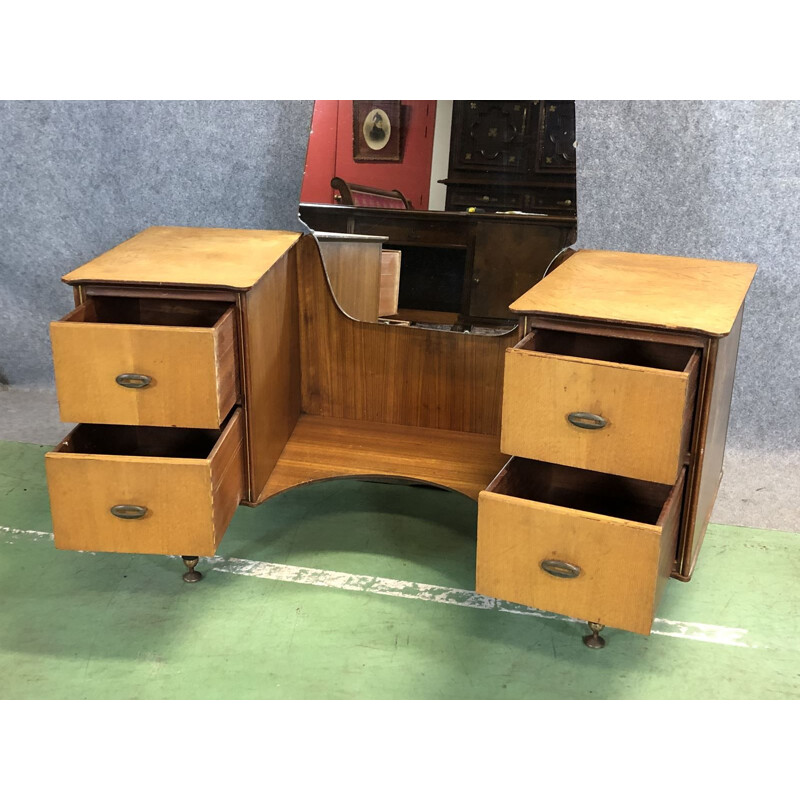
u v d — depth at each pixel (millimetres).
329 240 1912
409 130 1799
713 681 1470
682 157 1955
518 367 1401
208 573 1744
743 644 1559
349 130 1837
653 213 2018
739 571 1762
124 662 1497
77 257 2320
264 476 1789
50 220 2291
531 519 1378
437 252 1852
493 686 1456
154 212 2225
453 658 1520
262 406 1736
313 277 1953
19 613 1616
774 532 1892
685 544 1560
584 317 1424
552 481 1761
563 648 1548
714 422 1561
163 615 1618
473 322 1876
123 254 1727
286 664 1498
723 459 2061
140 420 1517
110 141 2174
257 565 1775
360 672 1482
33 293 2387
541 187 1744
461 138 1768
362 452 1916
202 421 1515
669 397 1311
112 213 2250
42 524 1896
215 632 1574
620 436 1369
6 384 2500
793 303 2023
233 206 2170
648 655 1531
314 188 1887
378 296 1922
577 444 1409
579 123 1977
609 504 1736
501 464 1875
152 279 1553
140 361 1476
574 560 1373
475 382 1932
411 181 1821
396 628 1592
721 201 1973
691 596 1686
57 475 1485
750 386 2127
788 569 1767
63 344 1471
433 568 1777
